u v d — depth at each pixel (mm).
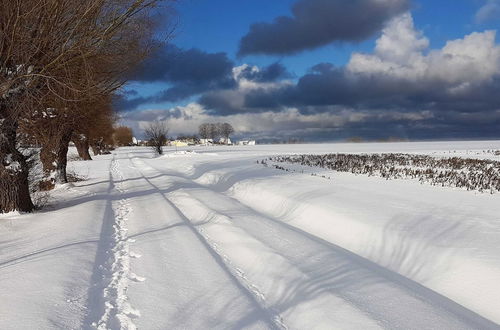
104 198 13352
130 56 11211
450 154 33938
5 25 8859
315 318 4551
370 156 31000
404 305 4848
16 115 9711
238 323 4375
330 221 9367
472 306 5262
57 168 17953
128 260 6457
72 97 10383
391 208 10078
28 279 5281
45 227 8555
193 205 11594
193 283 5477
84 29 9516
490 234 7566
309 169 21172
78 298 4836
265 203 12703
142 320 4391
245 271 6238
